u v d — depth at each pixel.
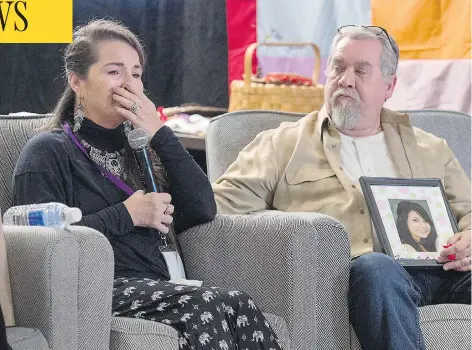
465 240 5.07
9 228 4.02
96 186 4.68
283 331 4.47
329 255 4.69
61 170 4.62
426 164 5.67
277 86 6.92
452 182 5.71
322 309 4.68
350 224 5.31
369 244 5.27
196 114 7.36
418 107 7.84
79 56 4.80
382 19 7.86
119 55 4.80
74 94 4.90
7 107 7.66
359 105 5.54
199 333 4.00
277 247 4.61
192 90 8.00
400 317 4.57
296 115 5.96
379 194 5.23
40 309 3.81
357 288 4.65
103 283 3.93
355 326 4.70
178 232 5.06
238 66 8.00
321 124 5.59
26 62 7.62
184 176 4.90
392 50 5.62
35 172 4.54
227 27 8.00
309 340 4.58
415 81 7.82
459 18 7.65
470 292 5.15
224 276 4.86
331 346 4.71
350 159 5.59
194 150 7.38
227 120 5.79
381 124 5.73
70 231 3.93
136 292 4.27
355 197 5.34
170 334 3.97
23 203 4.51
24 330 3.68
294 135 5.59
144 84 7.94
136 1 7.84
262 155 5.50
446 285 5.25
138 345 3.91
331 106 5.58
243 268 4.77
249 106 6.95
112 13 7.78
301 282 4.56
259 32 8.02
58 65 7.62
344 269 4.74
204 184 4.96
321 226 4.67
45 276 3.78
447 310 4.64
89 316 3.88
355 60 5.53
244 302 4.22
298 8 8.01
